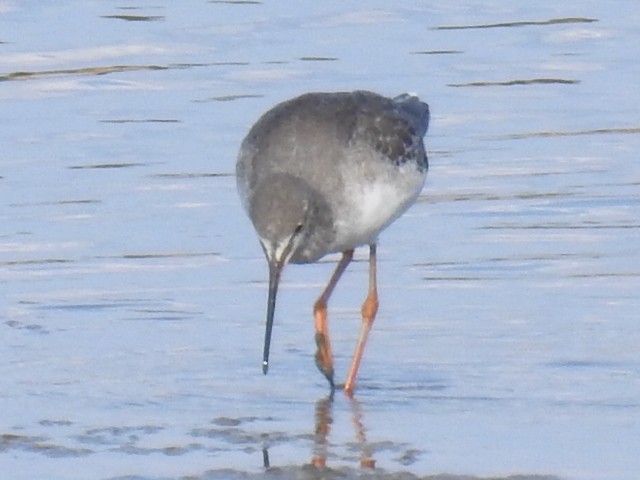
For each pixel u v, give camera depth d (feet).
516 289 49.75
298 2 81.82
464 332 46.52
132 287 50.44
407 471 36.37
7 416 40.37
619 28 77.51
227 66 72.74
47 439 38.70
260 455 37.70
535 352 44.68
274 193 43.16
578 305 48.24
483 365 43.98
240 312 48.70
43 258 52.95
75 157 62.49
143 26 78.33
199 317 48.16
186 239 54.65
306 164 43.93
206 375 43.65
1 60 73.41
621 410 40.32
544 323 46.88
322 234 44.14
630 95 68.80
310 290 50.98
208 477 36.11
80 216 56.80
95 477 36.11
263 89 69.72
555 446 37.86
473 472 36.24
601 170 60.59
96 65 73.00
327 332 44.29
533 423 39.55
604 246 53.36
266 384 43.16
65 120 66.74
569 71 71.82
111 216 56.80
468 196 58.44
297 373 44.06
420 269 51.96
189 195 58.75
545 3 81.56
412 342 46.01
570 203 57.52
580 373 43.04
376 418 40.42
